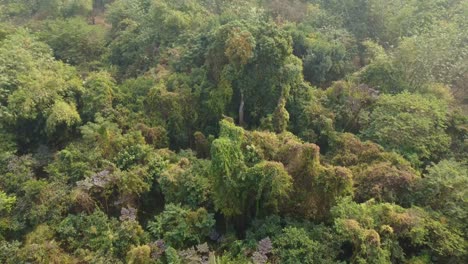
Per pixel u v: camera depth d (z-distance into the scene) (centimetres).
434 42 2745
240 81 2475
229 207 1834
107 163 2105
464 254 1648
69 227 1842
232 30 2430
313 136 2452
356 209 1702
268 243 1656
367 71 2909
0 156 2195
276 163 1742
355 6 3762
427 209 1814
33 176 2162
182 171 2006
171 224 1842
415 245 1703
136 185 1997
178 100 2502
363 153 2148
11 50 2669
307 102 2602
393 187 1908
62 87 2509
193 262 1650
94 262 1675
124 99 2631
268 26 2502
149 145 2278
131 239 1795
